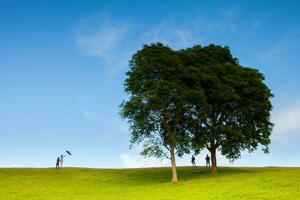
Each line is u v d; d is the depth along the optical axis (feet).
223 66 237.66
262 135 240.12
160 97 216.95
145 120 218.79
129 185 215.51
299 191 156.76
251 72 240.32
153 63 220.23
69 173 259.19
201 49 244.83
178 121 231.50
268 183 178.19
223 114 239.91
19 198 184.24
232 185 180.96
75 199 176.86
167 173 256.52
